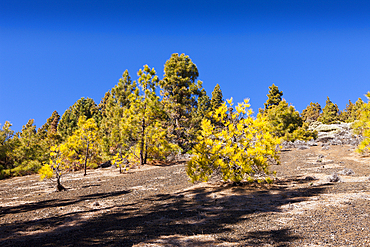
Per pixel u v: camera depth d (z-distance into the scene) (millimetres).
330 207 6875
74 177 21062
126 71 51625
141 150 26906
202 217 7023
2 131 31453
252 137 11344
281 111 41906
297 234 5062
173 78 38719
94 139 24219
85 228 6758
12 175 28328
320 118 80875
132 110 27625
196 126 21984
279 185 11000
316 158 20531
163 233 5754
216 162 11234
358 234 4793
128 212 8398
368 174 11727
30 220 8211
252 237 5098
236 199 9016
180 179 15398
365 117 18906
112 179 18312
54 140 42594
